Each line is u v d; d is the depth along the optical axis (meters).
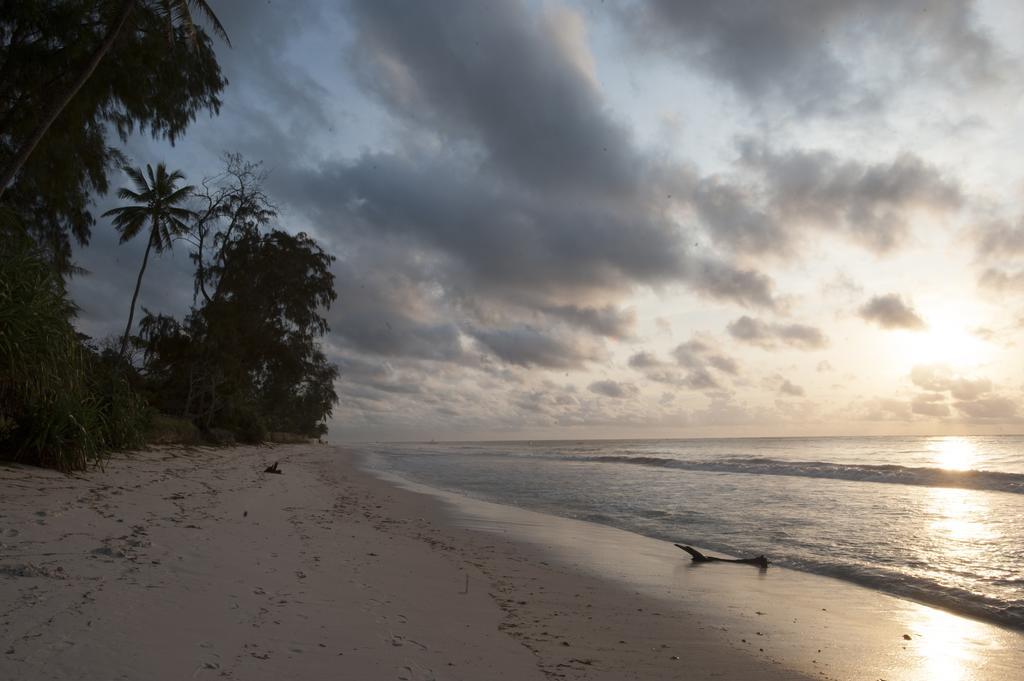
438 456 56.69
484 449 88.75
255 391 45.53
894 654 5.38
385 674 3.92
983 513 14.34
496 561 8.72
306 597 5.47
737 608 6.82
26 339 10.48
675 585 7.83
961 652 5.47
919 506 15.71
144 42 16.56
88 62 13.86
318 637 4.47
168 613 4.43
